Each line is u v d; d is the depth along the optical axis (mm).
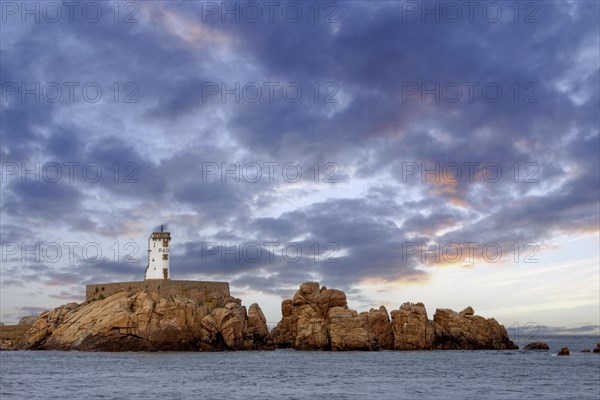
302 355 199750
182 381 129625
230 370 153125
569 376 140625
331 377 139125
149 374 142750
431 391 116188
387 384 126875
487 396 109500
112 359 180500
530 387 121062
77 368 155250
